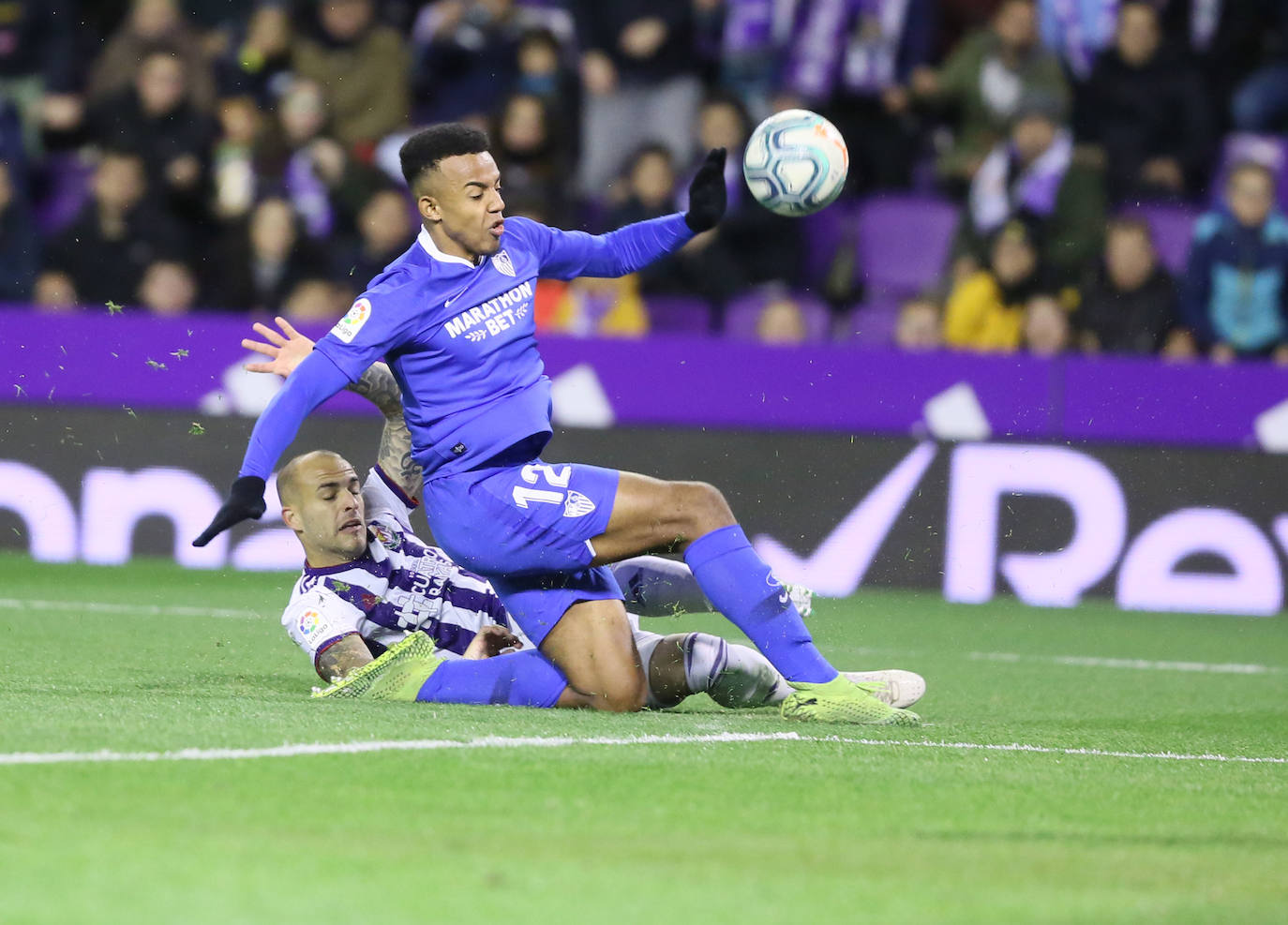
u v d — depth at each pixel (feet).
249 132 151.12
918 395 122.52
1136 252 136.05
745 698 62.54
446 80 155.33
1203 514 120.88
